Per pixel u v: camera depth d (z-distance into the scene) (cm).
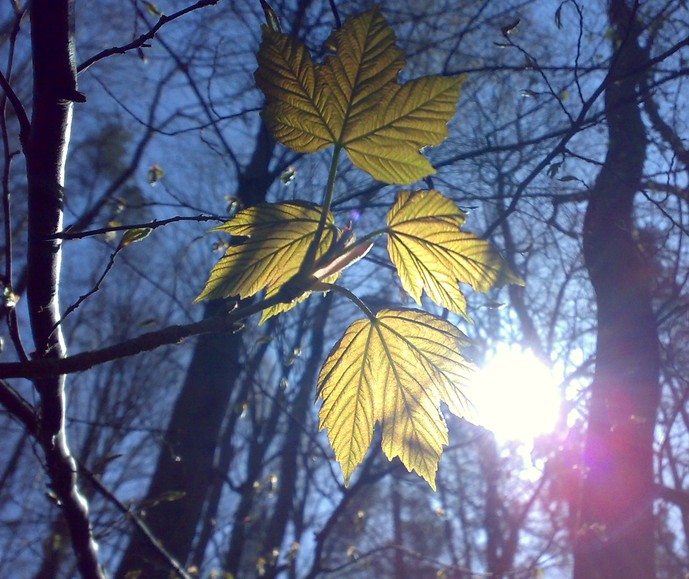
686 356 679
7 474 688
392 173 113
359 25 107
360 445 126
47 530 674
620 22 529
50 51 126
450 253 116
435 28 673
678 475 729
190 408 583
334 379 126
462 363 122
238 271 115
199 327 106
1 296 201
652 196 579
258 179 583
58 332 160
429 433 125
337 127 111
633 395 536
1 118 198
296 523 1173
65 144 137
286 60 108
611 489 518
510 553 968
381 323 122
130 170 609
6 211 191
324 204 114
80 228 497
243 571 1384
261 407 1095
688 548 820
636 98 467
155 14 341
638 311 550
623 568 500
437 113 109
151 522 545
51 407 203
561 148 388
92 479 327
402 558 1440
